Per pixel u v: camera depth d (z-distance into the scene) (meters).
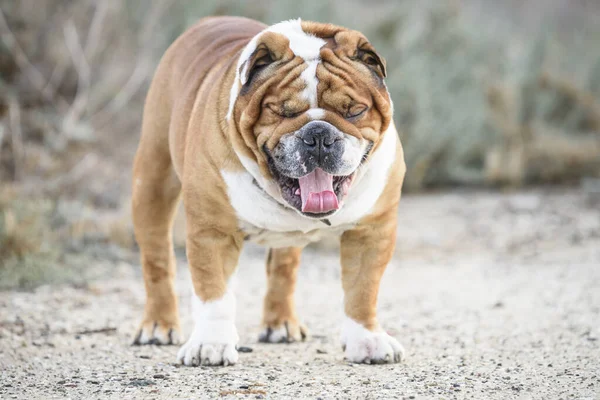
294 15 21.70
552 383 7.36
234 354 8.25
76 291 12.25
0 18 19.50
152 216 9.61
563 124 23.02
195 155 8.17
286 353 9.03
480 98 22.03
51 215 15.02
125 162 18.86
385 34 22.34
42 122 18.89
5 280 12.34
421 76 21.47
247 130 7.67
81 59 20.19
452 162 20.95
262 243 8.71
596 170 20.91
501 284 12.88
